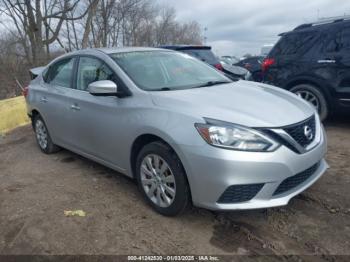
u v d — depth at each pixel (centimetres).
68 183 431
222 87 384
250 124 289
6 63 1692
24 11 1762
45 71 545
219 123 290
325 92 596
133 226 326
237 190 286
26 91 573
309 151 310
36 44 1778
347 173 416
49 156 543
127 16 2602
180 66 431
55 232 324
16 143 645
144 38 3008
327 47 589
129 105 355
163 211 337
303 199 359
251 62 1548
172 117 314
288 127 299
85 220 341
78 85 446
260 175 283
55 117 486
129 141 357
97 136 405
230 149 282
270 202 293
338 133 581
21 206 378
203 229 316
